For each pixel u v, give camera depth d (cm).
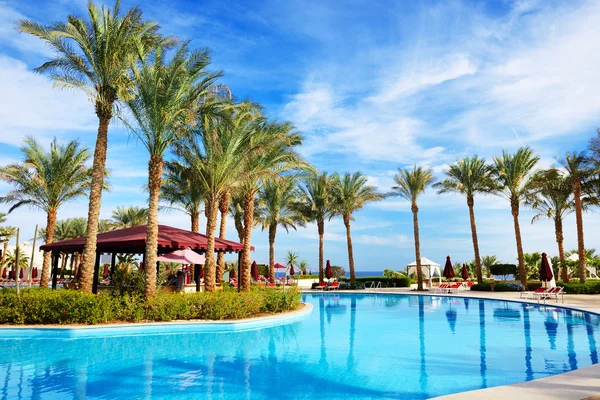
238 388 701
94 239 1477
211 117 1700
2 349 1013
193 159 1869
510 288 3117
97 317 1280
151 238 1437
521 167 3178
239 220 3672
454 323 1516
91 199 1484
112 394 662
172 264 2650
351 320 1617
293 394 671
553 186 3397
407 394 671
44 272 2434
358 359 920
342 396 661
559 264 3450
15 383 718
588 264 4016
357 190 3794
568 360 903
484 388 642
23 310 1265
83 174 2511
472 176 3450
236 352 991
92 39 1485
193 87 1616
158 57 1510
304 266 5122
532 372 805
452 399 558
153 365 854
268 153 2066
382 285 3969
